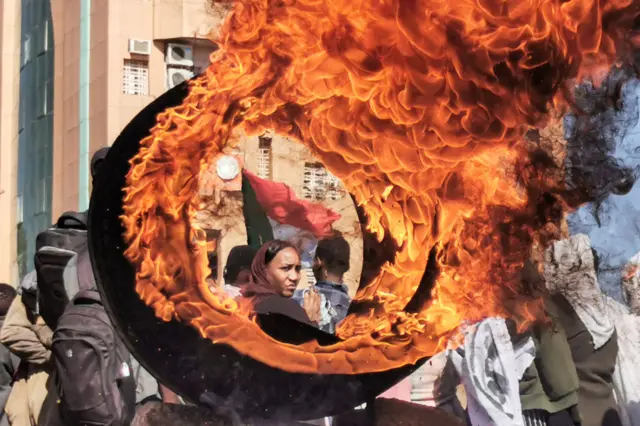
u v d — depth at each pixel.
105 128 12.02
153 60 10.66
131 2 11.37
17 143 17.78
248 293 3.28
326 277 3.70
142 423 3.26
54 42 14.95
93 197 2.57
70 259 3.53
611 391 4.43
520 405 4.11
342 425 3.07
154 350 2.61
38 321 4.04
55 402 3.77
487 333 3.98
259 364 2.69
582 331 4.21
